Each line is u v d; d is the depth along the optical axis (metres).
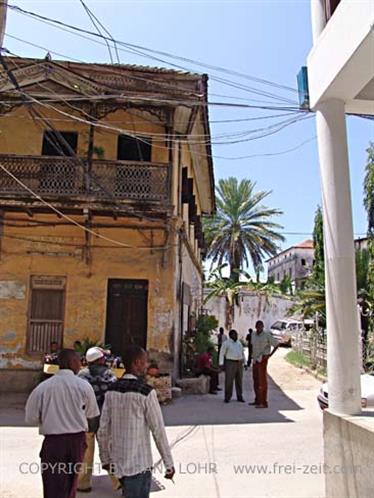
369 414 4.34
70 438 4.00
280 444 7.37
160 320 12.63
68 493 3.95
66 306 12.67
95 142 13.63
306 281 21.89
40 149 13.56
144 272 12.84
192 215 18.20
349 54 4.24
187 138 14.79
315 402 11.67
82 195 12.10
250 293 32.88
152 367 11.30
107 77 13.02
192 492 5.23
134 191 12.45
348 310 4.52
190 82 12.95
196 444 7.38
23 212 12.74
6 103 10.95
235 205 33.47
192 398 12.00
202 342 15.37
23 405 10.64
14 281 12.73
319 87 4.93
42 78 12.67
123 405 3.45
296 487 5.38
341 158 4.79
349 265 4.59
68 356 4.30
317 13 5.17
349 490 4.04
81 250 12.91
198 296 23.88
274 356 25.36
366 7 3.97
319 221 20.03
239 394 11.63
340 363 4.47
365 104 5.07
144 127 13.80
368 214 15.06
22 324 12.58
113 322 12.83
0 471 5.92
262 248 33.69
